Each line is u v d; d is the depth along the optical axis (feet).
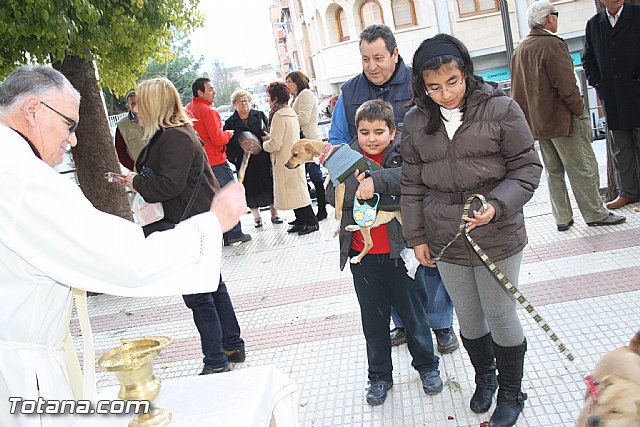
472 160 9.56
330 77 93.45
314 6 95.40
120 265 6.11
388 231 11.18
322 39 96.43
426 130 9.78
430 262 10.37
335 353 14.40
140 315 19.51
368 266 11.57
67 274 6.22
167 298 20.79
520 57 18.66
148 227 13.55
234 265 23.31
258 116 27.50
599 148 30.01
